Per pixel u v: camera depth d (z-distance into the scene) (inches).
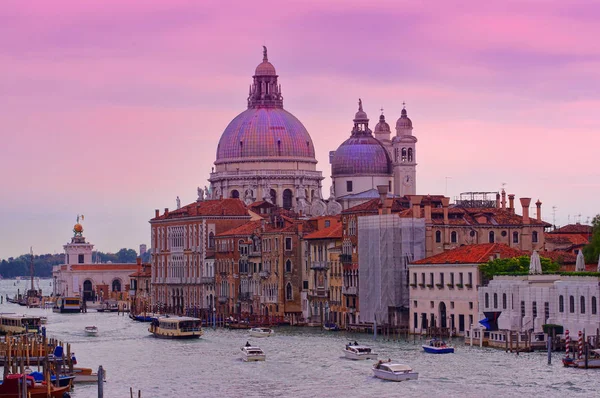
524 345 7765.8
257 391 6565.0
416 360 7495.1
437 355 7706.7
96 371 7396.7
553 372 6830.7
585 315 7529.5
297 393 6476.4
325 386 6673.2
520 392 6264.8
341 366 7440.9
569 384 6441.9
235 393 6515.8
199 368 7529.5
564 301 7736.2
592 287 7470.5
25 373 6284.5
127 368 7593.5
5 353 7204.7
